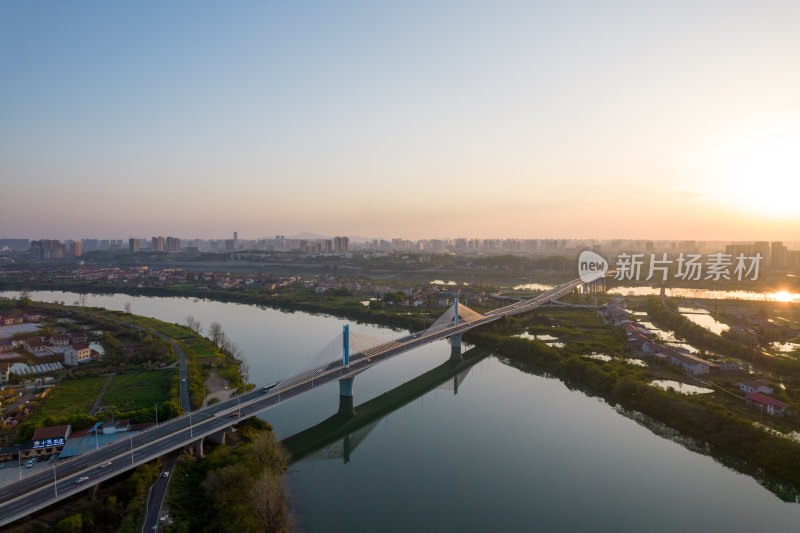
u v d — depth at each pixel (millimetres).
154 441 127625
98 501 105500
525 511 118438
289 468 141000
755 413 167875
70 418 148500
